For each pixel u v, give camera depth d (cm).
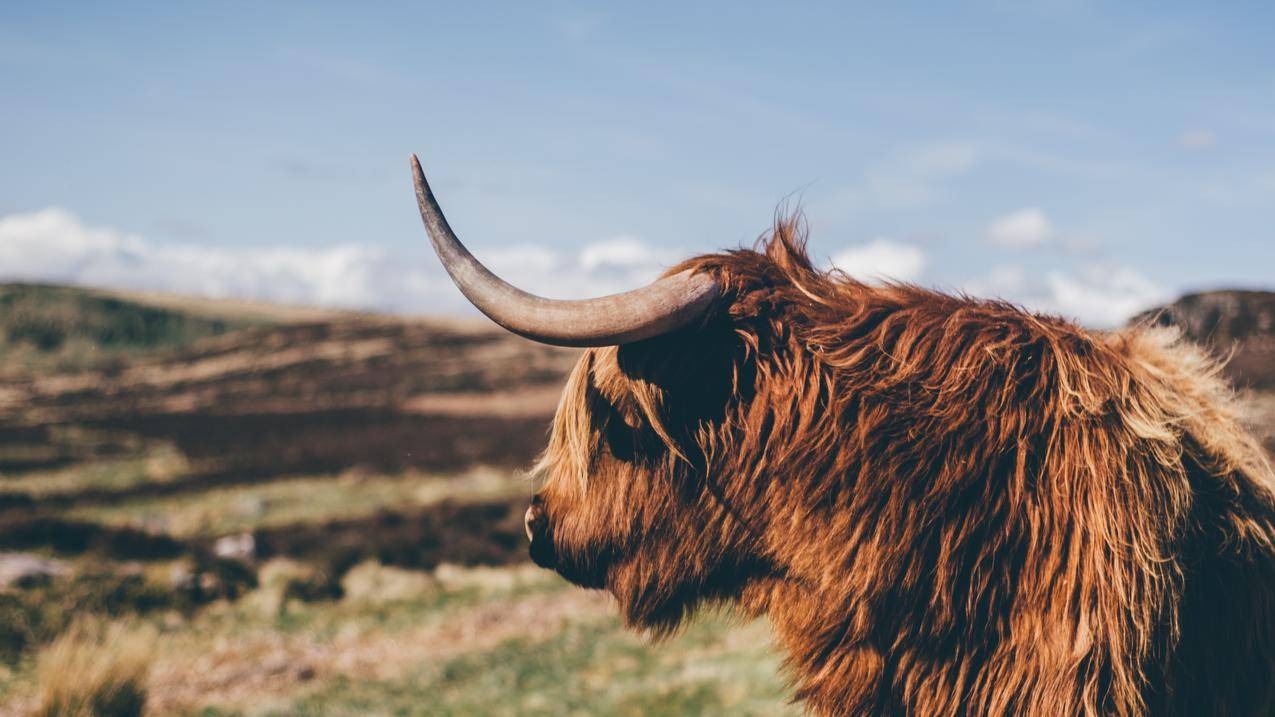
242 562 1895
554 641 1393
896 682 208
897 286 234
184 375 7244
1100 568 193
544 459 243
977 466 202
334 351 7881
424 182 202
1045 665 195
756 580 225
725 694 871
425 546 2245
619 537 225
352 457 3759
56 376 7450
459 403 5616
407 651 1414
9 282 11831
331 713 1038
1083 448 200
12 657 1202
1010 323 218
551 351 7938
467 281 199
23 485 3278
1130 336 249
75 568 1585
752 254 233
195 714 1068
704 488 219
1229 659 205
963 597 202
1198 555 204
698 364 214
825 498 208
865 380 210
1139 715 191
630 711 870
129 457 3972
